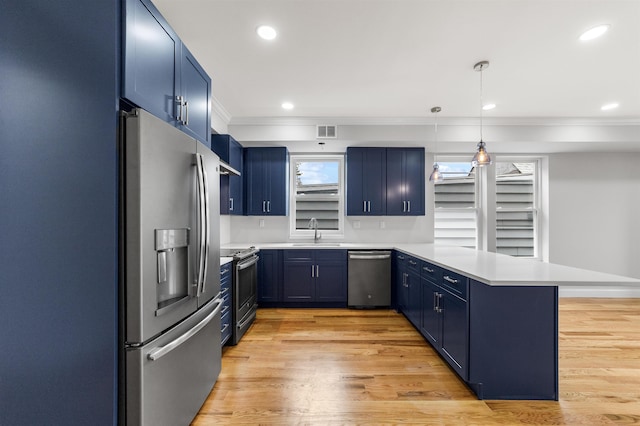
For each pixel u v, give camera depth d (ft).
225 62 8.23
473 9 6.10
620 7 6.02
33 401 4.09
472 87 9.80
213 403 6.22
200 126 6.64
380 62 8.22
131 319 4.15
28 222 4.09
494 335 6.41
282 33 6.91
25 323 4.09
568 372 7.50
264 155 13.85
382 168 13.97
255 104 11.35
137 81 4.35
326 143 13.44
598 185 15.19
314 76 9.05
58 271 4.07
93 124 4.05
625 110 11.79
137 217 4.14
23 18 4.11
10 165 4.10
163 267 4.65
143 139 4.19
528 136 13.00
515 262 8.02
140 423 4.16
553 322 6.43
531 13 6.21
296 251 12.94
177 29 6.74
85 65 4.04
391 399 6.37
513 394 6.39
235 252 10.52
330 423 5.64
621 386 6.91
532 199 15.87
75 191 4.06
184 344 5.27
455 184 15.58
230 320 9.00
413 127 12.98
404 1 5.88
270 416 5.82
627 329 10.39
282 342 9.28
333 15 6.30
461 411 6.01
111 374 4.04
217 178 6.72
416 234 15.19
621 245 15.14
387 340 9.44
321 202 15.44
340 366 7.76
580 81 9.32
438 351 8.22
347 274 12.94
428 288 8.97
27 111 4.10
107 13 4.01
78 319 4.05
